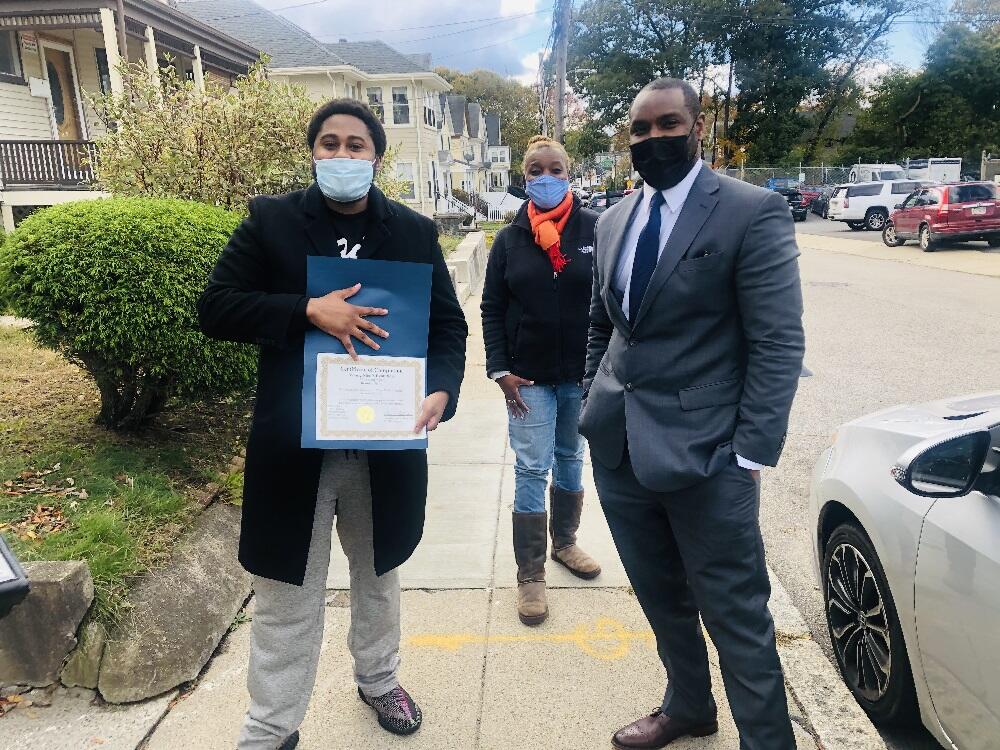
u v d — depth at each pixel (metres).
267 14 31.09
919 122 48.91
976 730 2.11
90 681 2.73
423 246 2.31
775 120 48.12
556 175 3.15
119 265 3.63
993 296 12.55
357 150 2.13
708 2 43.56
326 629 3.22
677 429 2.13
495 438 5.75
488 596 3.49
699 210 2.09
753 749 2.17
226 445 4.66
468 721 2.66
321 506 2.25
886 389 7.18
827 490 2.94
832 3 45.53
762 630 2.17
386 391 2.13
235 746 2.52
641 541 2.34
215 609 3.20
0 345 6.50
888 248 20.94
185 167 6.51
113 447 4.24
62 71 16.06
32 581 2.68
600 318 2.54
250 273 2.15
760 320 2.02
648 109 2.08
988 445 2.04
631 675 2.92
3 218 13.82
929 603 2.25
